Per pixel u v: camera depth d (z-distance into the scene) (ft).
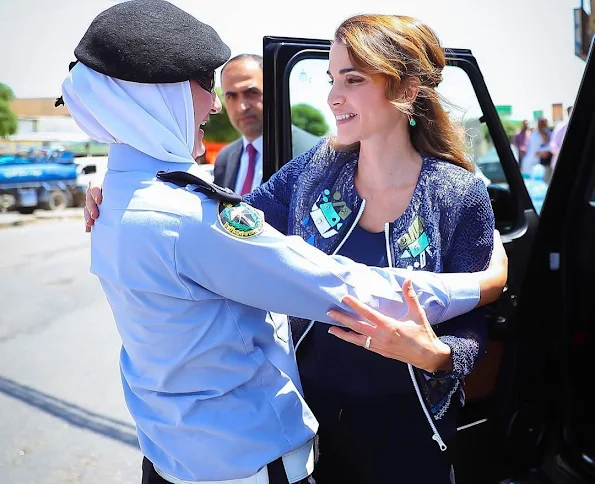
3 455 10.64
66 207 34.63
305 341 4.72
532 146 26.71
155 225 3.54
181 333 3.65
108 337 16.34
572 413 7.04
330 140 4.90
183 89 3.67
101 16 3.64
